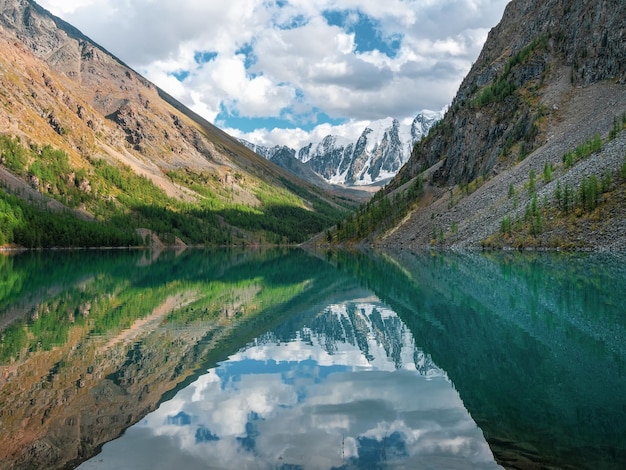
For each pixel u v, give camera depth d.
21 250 195.88
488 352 27.86
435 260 109.25
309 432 17.30
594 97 176.62
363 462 14.79
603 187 111.94
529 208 125.69
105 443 16.44
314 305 50.97
